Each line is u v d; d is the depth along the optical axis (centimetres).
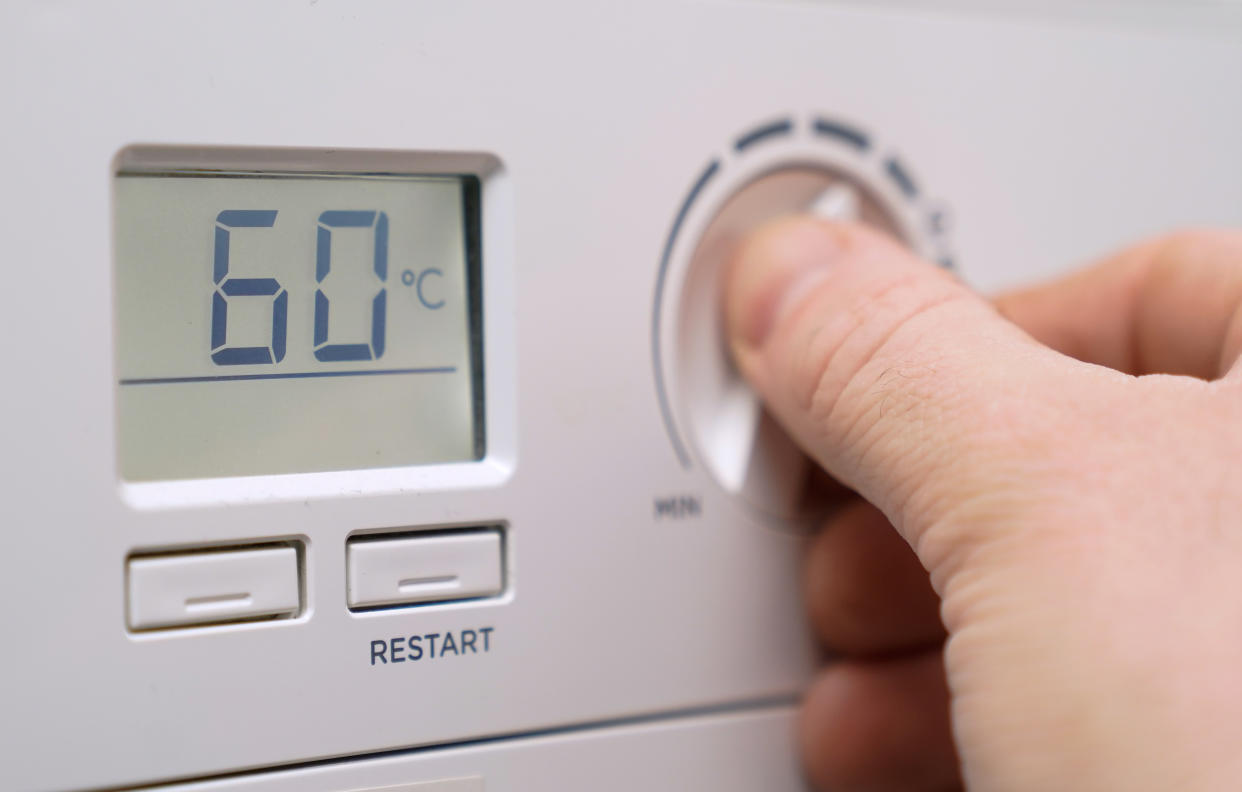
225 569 28
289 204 29
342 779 29
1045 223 40
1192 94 42
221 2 28
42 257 26
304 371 29
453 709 30
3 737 26
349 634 29
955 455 25
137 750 27
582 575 32
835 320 30
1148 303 35
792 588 35
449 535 30
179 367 28
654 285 33
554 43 31
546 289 31
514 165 31
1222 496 22
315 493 29
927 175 38
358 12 29
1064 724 21
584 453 32
